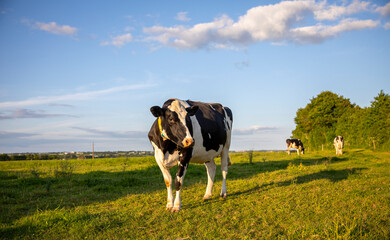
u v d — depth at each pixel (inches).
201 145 242.2
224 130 277.1
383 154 957.2
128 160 827.4
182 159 224.5
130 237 165.2
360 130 1336.1
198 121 240.7
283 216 198.7
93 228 177.0
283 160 707.4
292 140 1114.1
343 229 157.5
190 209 225.5
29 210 234.7
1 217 211.0
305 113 1916.8
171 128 212.2
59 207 244.2
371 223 172.6
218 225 182.9
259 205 231.3
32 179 382.9
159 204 249.1
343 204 224.2
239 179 386.0
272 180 360.8
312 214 201.3
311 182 332.2
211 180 272.5
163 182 375.9
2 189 318.3
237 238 159.3
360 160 658.2
